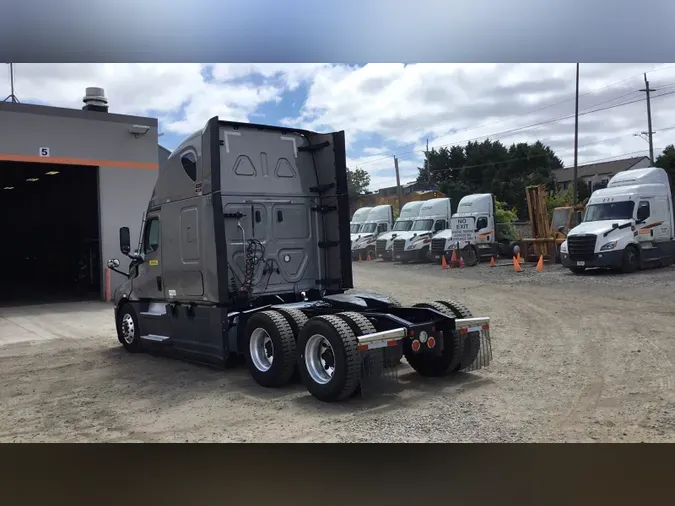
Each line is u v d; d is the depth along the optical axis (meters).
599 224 18.92
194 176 7.45
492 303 13.55
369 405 5.91
